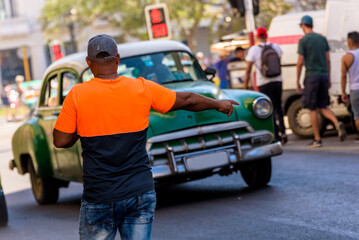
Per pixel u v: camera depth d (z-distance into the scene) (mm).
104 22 61625
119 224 4512
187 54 10672
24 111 41969
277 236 7078
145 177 4449
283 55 15961
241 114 9352
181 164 8898
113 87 4449
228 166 9258
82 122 4398
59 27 52094
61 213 10484
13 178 16266
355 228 7062
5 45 67938
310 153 12898
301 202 8641
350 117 15102
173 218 8641
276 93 13977
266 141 9461
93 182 4379
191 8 43844
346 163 11242
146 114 4508
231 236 7297
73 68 10336
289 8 36188
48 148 11070
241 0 17531
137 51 10352
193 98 4672
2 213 9914
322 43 13266
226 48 20641
